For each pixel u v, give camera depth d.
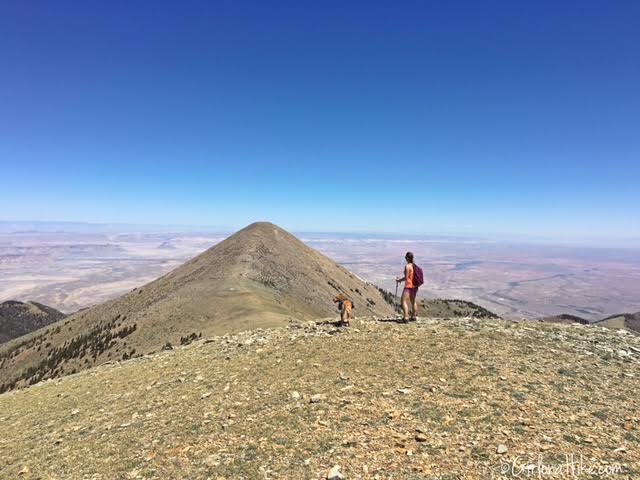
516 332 17.94
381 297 135.38
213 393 14.28
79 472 10.36
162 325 62.78
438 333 18.08
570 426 10.05
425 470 8.50
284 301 73.62
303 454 9.50
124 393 16.72
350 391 12.73
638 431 9.83
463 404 11.29
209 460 9.73
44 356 80.94
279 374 15.12
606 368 14.03
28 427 15.30
